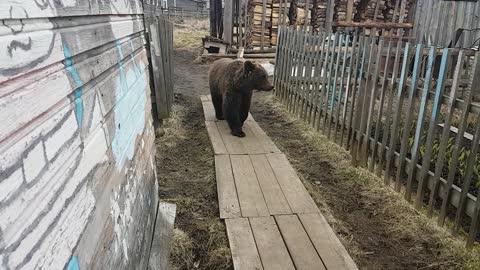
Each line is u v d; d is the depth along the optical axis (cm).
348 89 469
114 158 177
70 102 123
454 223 307
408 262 288
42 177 98
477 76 273
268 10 1105
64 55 118
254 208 339
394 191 386
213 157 473
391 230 329
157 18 505
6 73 83
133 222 215
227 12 1148
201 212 352
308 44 580
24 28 93
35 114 96
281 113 677
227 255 283
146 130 287
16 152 85
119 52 204
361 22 1115
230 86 520
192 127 604
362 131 434
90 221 137
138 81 261
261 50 1113
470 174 283
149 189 285
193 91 837
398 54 363
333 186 413
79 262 123
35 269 92
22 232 87
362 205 372
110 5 187
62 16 119
